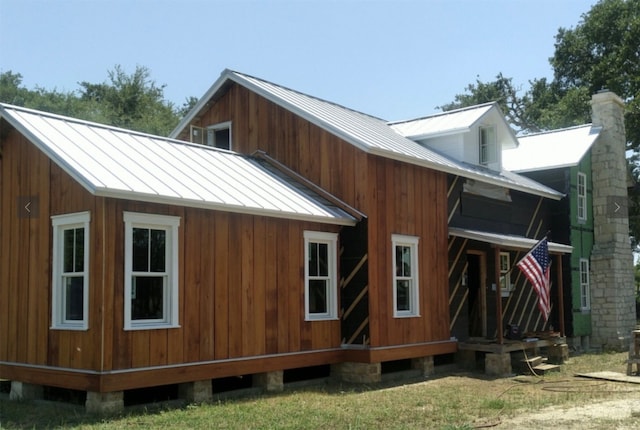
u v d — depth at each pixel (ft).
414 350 52.85
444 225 58.29
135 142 45.65
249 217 43.83
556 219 78.07
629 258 83.82
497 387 47.88
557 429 32.30
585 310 79.71
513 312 68.95
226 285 41.83
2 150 43.19
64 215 38.29
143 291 37.86
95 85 162.61
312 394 43.21
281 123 55.72
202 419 34.19
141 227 37.91
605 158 83.82
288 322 45.83
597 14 134.62
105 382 34.96
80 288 37.63
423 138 66.74
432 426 33.30
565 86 144.15
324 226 49.24
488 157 69.67
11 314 41.42
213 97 60.13
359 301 49.65
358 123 60.90
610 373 54.65
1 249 42.63
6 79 141.79
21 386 40.42
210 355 40.40
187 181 42.27
